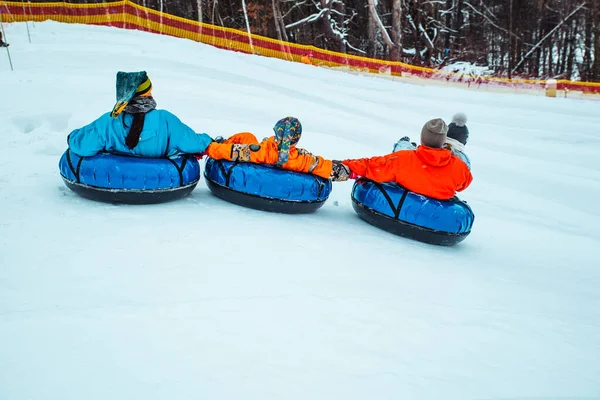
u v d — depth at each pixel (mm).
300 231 4684
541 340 3211
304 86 15234
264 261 3805
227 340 2689
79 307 2877
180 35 25156
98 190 4664
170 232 4145
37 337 2564
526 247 5930
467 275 4398
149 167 4730
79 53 12805
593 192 8805
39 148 6223
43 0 25141
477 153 10773
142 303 2979
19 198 4621
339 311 3156
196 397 2236
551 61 43688
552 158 11383
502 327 3305
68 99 8305
